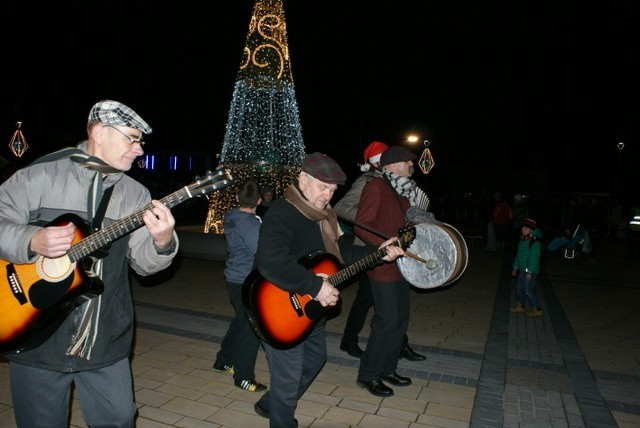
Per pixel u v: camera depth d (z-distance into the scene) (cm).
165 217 208
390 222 397
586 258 1296
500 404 400
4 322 206
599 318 700
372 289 397
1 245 195
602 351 551
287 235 282
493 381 448
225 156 1105
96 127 213
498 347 548
